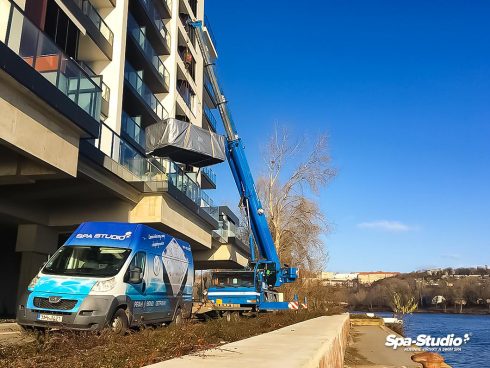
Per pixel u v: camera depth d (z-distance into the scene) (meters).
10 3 10.34
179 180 20.97
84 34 20.36
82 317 9.68
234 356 4.06
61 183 15.36
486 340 31.91
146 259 12.11
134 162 18.00
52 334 8.32
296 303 22.91
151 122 28.42
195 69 38.25
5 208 16.17
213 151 18.62
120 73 23.39
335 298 39.47
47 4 18.02
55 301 9.80
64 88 12.23
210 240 28.09
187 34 35.38
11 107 10.51
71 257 11.12
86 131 13.04
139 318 11.41
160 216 18.47
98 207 18.28
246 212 22.92
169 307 13.55
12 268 22.62
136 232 12.09
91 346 7.51
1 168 12.64
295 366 3.48
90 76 13.59
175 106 31.98
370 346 18.09
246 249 37.44
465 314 85.44
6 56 9.82
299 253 37.12
